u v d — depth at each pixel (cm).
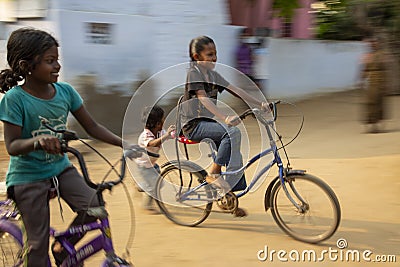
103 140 317
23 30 282
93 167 635
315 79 1225
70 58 812
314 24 1030
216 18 1014
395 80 1140
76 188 299
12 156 278
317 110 1033
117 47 867
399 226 436
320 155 673
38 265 284
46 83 282
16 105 276
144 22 900
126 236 429
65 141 274
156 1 919
